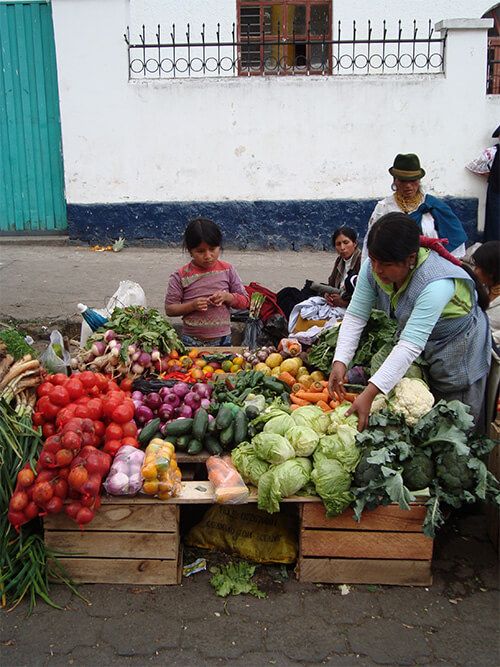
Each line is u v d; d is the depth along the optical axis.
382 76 8.69
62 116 8.78
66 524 2.87
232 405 3.41
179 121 8.81
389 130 8.85
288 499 2.86
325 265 8.16
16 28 8.81
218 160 8.95
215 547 3.15
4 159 9.23
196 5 9.44
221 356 4.48
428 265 2.91
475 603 2.83
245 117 8.80
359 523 2.90
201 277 4.59
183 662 2.46
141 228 9.13
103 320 4.45
